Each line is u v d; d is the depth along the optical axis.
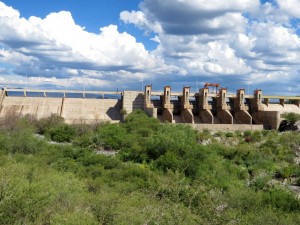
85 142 58.38
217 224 16.52
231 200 25.09
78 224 16.75
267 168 47.19
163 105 92.25
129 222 17.92
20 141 46.62
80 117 87.62
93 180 31.83
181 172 33.72
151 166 38.09
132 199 23.88
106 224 18.02
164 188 24.19
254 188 35.16
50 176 28.98
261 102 100.81
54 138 66.62
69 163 39.50
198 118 95.44
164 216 17.27
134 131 67.31
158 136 44.69
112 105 94.31
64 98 92.62
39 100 91.00
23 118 76.06
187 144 42.53
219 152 54.12
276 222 21.00
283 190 31.98
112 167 39.22
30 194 17.97
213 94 98.75
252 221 20.83
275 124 90.12
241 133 81.44
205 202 18.41
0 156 36.69
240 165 49.44
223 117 95.25
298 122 88.00
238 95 98.44
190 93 97.38
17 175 26.28
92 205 20.31
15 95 95.50
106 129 65.25
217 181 34.25
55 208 19.36
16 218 15.43
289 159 54.50
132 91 92.75
